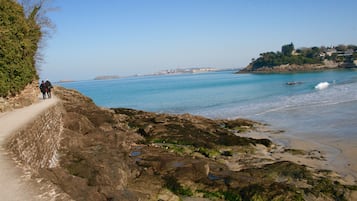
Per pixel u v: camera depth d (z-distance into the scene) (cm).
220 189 1697
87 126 2556
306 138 3045
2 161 950
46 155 1580
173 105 6462
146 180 1770
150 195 1588
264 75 19012
